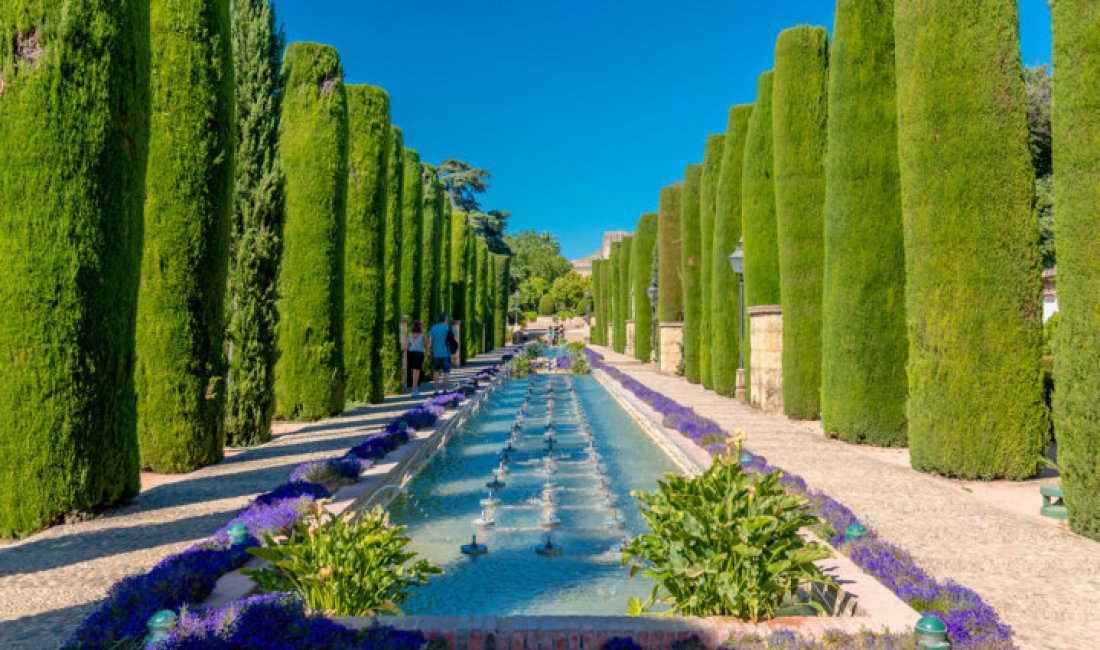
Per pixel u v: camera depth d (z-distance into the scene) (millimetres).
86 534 5723
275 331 10852
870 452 9562
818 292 12656
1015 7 8008
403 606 4613
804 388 12633
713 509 3832
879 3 10172
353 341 15531
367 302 15672
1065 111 5977
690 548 3840
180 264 8531
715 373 17547
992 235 7840
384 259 16219
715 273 17531
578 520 6809
